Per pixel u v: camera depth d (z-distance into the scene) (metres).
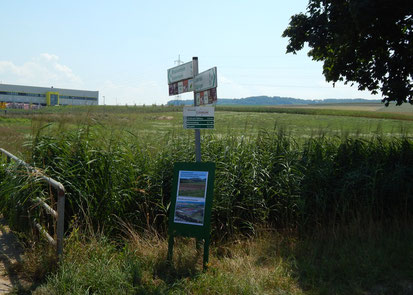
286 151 7.43
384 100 9.70
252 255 5.41
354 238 5.82
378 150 7.90
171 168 6.62
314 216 6.62
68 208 5.80
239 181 6.69
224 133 8.29
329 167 7.11
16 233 5.51
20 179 5.46
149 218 6.29
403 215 6.76
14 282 4.20
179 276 4.55
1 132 14.79
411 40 9.19
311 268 4.75
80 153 6.15
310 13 10.16
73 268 4.29
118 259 4.78
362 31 8.45
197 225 4.86
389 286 4.38
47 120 6.85
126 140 7.20
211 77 5.34
